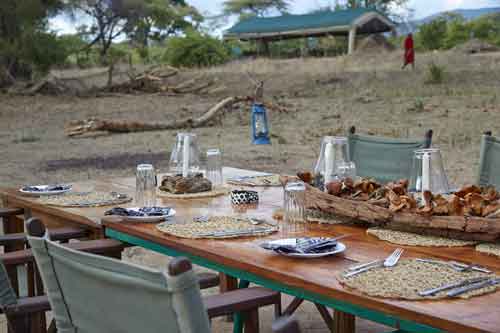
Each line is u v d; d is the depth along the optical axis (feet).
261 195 11.96
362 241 8.48
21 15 80.23
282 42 156.35
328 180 10.27
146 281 5.48
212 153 13.00
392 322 6.15
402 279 6.82
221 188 12.65
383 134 45.14
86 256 6.01
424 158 9.88
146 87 79.10
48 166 35.65
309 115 56.03
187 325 5.27
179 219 9.98
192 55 112.98
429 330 5.87
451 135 42.88
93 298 6.21
